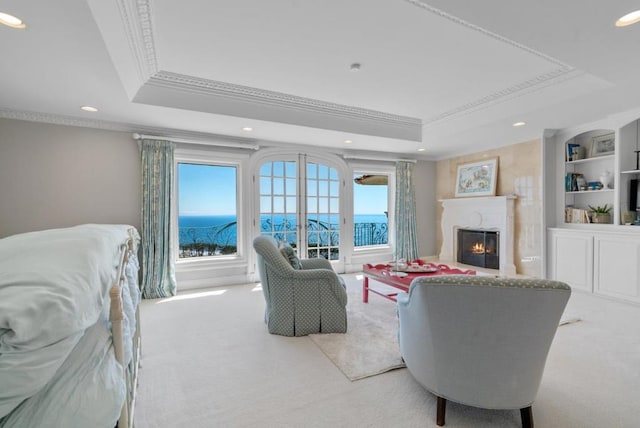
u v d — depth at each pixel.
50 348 0.69
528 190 4.73
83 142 3.68
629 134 3.67
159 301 3.82
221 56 2.54
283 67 2.75
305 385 1.99
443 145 5.18
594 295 3.81
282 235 4.99
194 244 5.18
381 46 2.39
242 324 3.06
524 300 1.36
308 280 2.75
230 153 4.53
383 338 2.67
